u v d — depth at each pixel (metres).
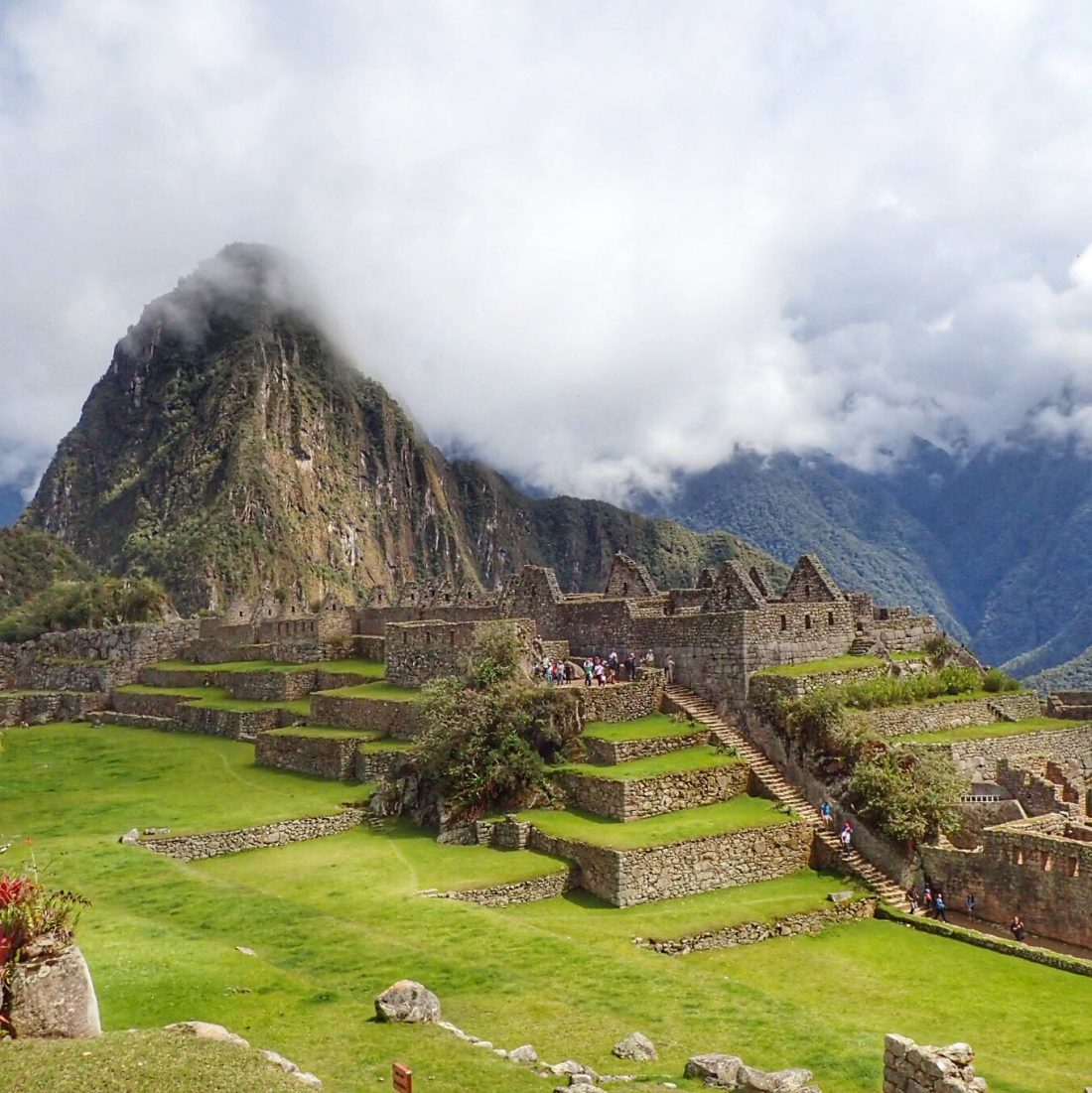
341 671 63.94
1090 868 30.61
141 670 87.25
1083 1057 21.92
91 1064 14.63
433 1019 19.67
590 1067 17.80
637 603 49.78
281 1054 17.48
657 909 31.67
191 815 41.50
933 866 35.31
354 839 38.97
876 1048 20.42
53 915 17.23
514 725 40.50
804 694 41.00
